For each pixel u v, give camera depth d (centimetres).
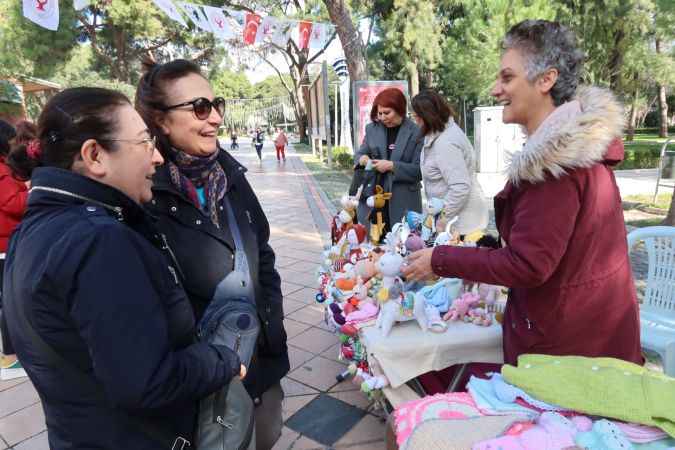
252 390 151
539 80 131
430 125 272
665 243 242
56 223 91
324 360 294
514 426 117
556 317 134
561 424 113
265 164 1797
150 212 135
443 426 119
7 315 97
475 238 228
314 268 484
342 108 1628
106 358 86
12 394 270
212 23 729
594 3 1430
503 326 158
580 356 132
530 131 141
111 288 87
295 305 385
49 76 1717
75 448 97
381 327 185
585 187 124
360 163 327
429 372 199
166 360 93
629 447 103
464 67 1917
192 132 135
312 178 1270
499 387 129
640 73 1697
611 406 112
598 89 130
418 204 323
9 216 278
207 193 147
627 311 136
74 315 86
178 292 109
